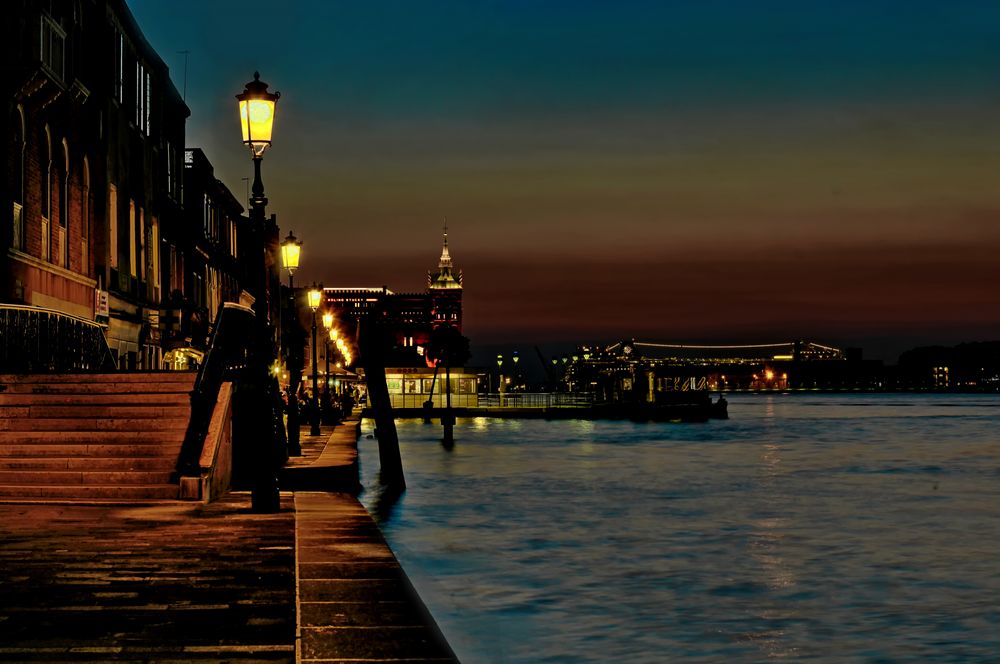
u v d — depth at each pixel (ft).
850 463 233.35
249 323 95.20
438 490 159.22
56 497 66.80
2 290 95.50
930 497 157.79
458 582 80.64
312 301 165.68
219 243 233.14
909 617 70.90
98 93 129.08
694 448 287.28
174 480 68.74
